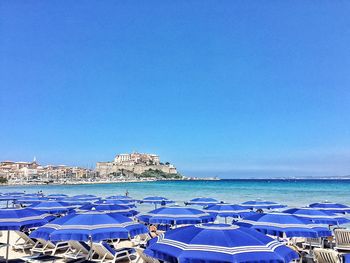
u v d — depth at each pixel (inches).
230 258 176.9
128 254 404.2
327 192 2372.0
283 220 302.8
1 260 378.0
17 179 6668.3
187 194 2230.6
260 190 2751.0
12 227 301.4
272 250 189.5
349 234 439.2
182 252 183.3
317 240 473.4
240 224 321.1
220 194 2192.4
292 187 3395.7
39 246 464.1
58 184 6097.4
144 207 1266.0
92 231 269.9
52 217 362.0
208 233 199.9
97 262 381.7
